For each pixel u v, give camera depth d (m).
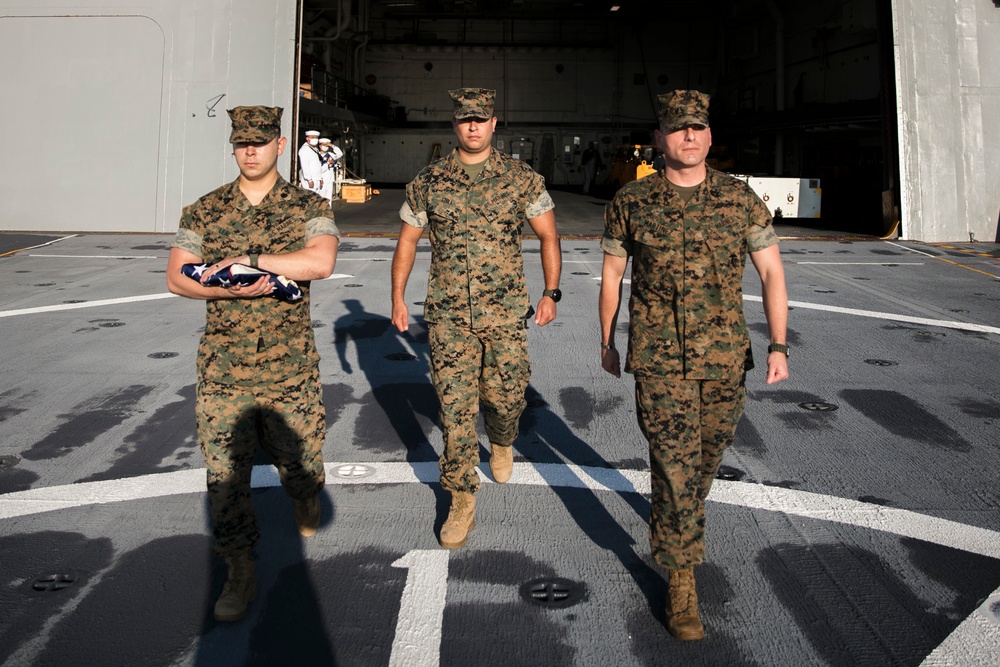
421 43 36.53
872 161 24.86
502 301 3.44
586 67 37.09
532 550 3.45
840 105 23.77
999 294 9.22
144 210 14.45
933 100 14.29
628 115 37.38
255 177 2.97
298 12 14.02
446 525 3.46
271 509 3.82
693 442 2.88
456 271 3.42
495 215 3.40
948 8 14.37
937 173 14.30
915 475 4.23
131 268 10.56
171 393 5.55
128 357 6.40
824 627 2.89
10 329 7.24
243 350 2.94
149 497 3.95
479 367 3.51
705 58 37.03
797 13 29.95
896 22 14.12
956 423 5.02
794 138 30.12
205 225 2.98
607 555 3.41
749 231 2.93
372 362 6.36
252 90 14.15
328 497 3.96
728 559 3.37
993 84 14.48
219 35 14.16
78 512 3.79
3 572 3.25
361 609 3.01
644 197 2.94
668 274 2.89
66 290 9.03
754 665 2.69
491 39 36.88
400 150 37.28
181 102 14.27
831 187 21.25
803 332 7.35
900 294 9.17
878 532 3.60
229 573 3.00
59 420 5.01
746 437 4.78
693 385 2.90
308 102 21.56
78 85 14.42
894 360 6.45
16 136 14.55
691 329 2.87
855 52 26.08
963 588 3.15
